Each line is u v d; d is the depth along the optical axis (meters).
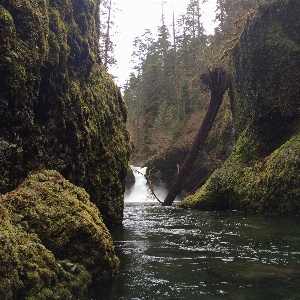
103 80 10.17
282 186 10.89
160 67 45.00
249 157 14.40
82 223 3.95
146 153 39.59
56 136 6.38
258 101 14.70
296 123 13.21
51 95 6.27
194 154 17.91
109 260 4.08
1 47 4.76
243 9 21.88
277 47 14.13
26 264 2.97
